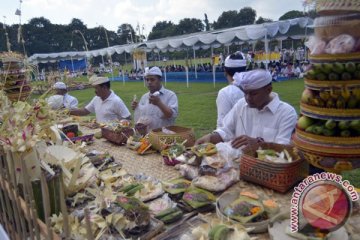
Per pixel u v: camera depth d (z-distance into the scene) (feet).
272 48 81.76
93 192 5.32
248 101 7.98
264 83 7.64
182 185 5.67
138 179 6.17
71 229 4.15
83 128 11.76
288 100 32.58
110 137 9.39
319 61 3.45
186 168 6.37
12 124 5.14
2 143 5.13
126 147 8.94
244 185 5.93
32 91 7.56
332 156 3.52
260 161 5.68
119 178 6.21
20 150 4.64
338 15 3.28
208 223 4.40
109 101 13.98
